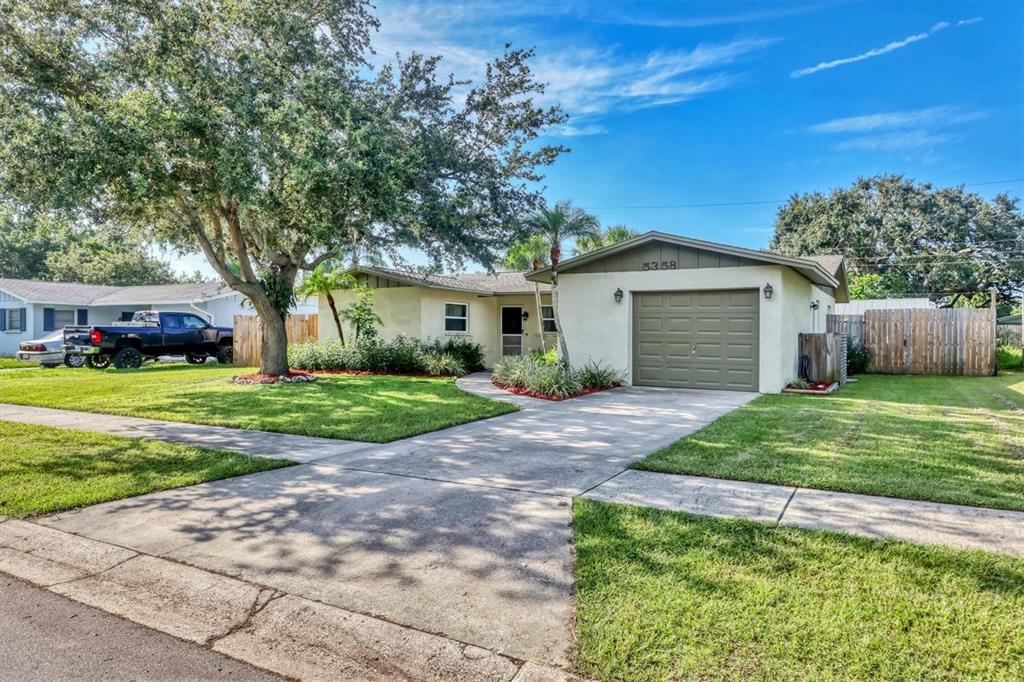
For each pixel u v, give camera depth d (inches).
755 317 450.0
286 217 382.9
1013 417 321.4
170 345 740.0
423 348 655.8
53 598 130.2
